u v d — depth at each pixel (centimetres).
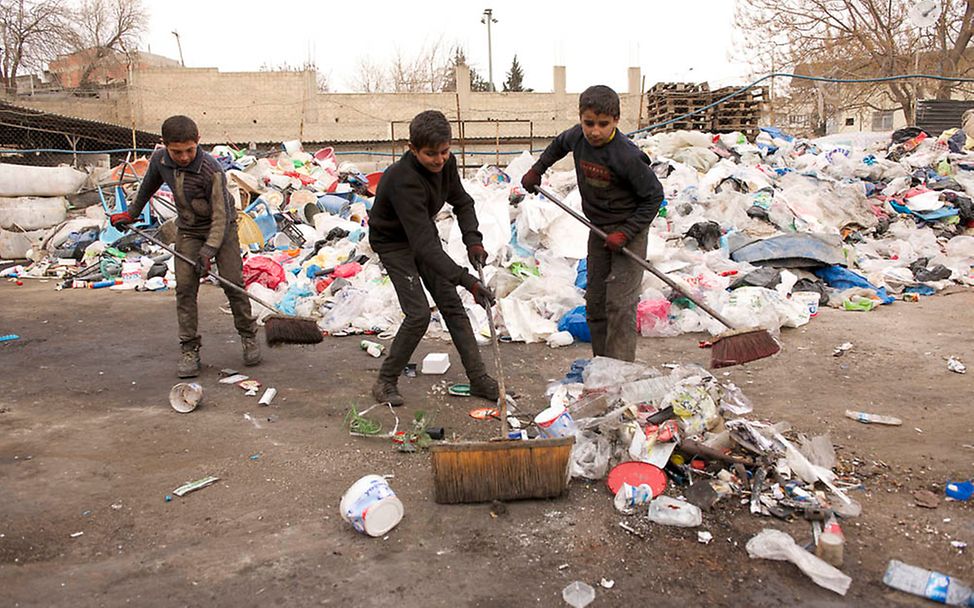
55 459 335
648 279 603
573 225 687
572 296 589
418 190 357
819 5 2342
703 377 358
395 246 390
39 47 3111
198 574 240
